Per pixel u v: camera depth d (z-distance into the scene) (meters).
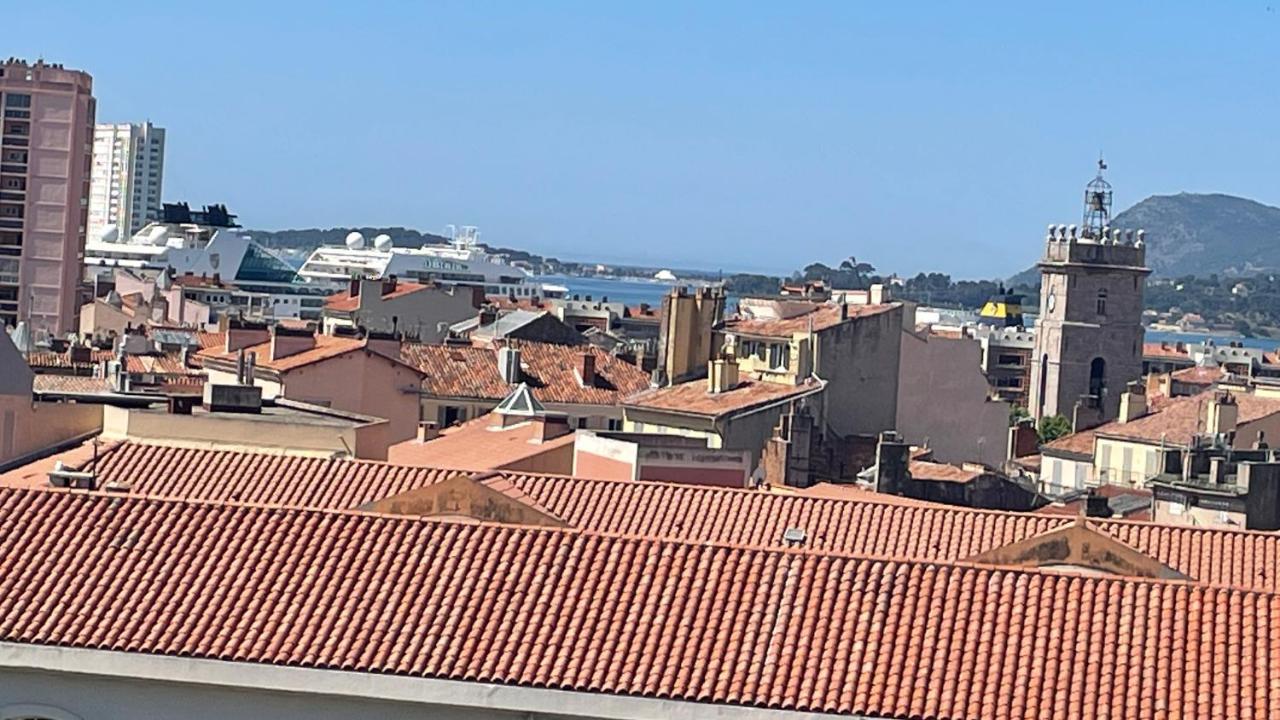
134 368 168.25
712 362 157.00
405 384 159.75
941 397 181.75
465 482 75.94
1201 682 55.38
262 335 175.38
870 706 55.00
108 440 98.06
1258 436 174.62
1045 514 87.44
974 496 125.25
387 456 108.06
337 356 156.75
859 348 170.00
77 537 61.47
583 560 60.34
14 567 60.16
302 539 61.41
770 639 57.28
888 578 59.38
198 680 56.84
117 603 58.84
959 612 58.09
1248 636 56.97
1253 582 76.56
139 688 57.41
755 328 172.88
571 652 57.00
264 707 57.12
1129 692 55.22
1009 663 56.28
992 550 72.75
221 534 61.62
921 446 171.75
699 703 55.34
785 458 135.50
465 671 56.38
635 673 56.25
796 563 60.00
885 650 56.78
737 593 58.91
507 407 122.56
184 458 87.12
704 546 60.75
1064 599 58.44
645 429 156.50
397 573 59.97
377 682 56.34
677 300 168.50
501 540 61.25
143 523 62.09
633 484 85.00
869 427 170.50
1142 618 57.66
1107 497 130.12
